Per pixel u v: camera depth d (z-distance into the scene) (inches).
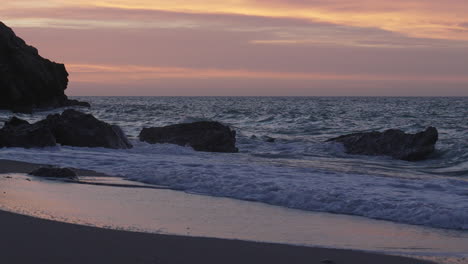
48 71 3262.8
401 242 316.2
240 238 309.1
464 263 263.3
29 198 402.9
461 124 1696.6
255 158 808.3
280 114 2340.1
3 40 2982.3
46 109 3100.4
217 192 472.4
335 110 3019.2
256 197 451.5
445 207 397.1
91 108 3351.4
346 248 293.0
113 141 839.7
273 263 258.1
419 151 864.9
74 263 243.6
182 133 945.5
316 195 438.6
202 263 253.8
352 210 405.4
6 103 2898.6
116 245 276.1
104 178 532.4
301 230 341.4
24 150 729.0
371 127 1557.6
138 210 383.6
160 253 266.2
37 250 260.7
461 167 786.2
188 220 358.0
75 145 823.7
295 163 748.0
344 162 805.2
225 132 943.7
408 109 3230.8
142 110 2903.5
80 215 351.6
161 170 568.4
